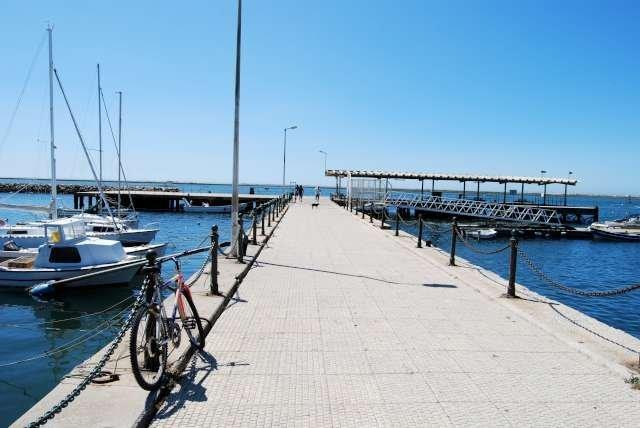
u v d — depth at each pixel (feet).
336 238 71.05
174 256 24.27
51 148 94.63
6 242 77.77
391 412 16.65
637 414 16.81
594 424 16.08
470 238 168.04
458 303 32.35
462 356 22.20
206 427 15.31
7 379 36.11
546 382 19.39
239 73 50.19
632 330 64.34
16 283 62.23
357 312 29.66
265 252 54.90
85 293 64.44
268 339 24.09
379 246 62.54
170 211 240.12
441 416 16.44
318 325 26.68
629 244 166.61
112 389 16.94
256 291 35.04
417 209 216.54
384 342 24.00
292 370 20.15
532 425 15.94
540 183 262.88
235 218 48.80
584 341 24.17
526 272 108.06
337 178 240.73
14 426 14.42
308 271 43.50
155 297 18.06
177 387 18.22
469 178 251.80
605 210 464.24
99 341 45.62
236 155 49.57
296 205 169.58
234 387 18.34
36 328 50.29
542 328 26.58
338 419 16.07
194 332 23.97
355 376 19.66
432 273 43.52
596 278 104.17
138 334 17.51
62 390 16.90
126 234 103.60
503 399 17.83
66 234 65.62
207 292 32.30
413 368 20.65
